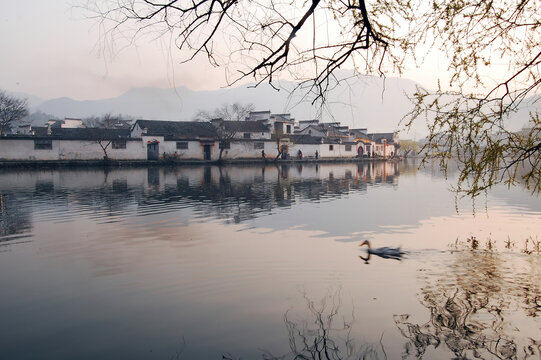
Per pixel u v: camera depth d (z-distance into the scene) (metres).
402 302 7.73
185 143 57.03
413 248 11.59
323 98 4.57
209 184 29.31
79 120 84.69
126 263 10.24
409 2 4.73
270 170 45.88
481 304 7.62
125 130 67.19
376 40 4.51
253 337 6.44
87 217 16.42
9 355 6.00
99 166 47.88
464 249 11.45
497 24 5.03
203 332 6.61
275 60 4.41
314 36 4.41
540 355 5.93
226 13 4.36
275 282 8.81
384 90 4.91
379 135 98.56
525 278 8.95
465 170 5.39
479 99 5.05
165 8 4.27
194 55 4.52
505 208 18.58
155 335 6.54
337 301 7.80
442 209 18.45
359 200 21.42
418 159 96.81
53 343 6.33
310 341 6.27
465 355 5.95
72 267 9.95
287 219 15.97
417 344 6.19
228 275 9.30
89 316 7.25
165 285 8.68
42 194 23.20
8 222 15.49
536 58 4.49
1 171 39.59
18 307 7.67
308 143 70.12
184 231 13.84
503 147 5.17
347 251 11.30
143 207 18.88
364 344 6.21
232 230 14.01
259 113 71.75
